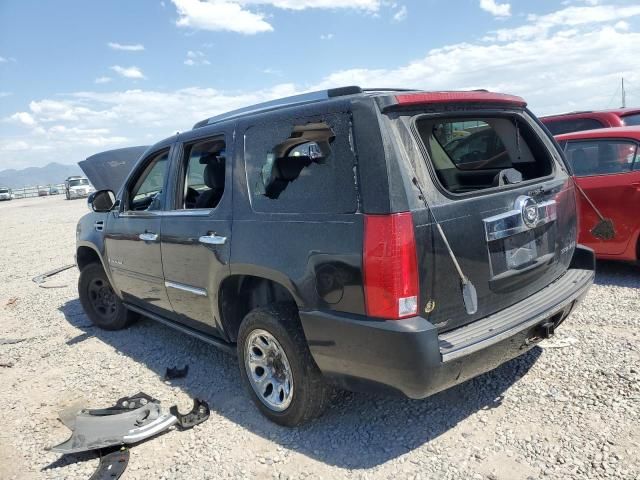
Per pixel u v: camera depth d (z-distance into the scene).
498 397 3.39
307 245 2.84
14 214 27.22
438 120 3.05
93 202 4.92
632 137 5.37
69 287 8.11
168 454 3.17
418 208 2.52
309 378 3.06
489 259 2.84
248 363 3.43
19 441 3.53
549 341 4.12
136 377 4.38
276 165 3.12
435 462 2.81
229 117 3.78
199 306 3.87
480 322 2.84
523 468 2.68
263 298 3.60
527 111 3.61
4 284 8.80
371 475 2.77
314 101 3.08
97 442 3.21
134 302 5.02
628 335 4.09
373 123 2.58
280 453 3.07
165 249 4.08
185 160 4.09
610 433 2.88
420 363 2.46
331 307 2.76
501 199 2.91
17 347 5.42
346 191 2.69
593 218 5.59
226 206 3.45
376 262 2.50
